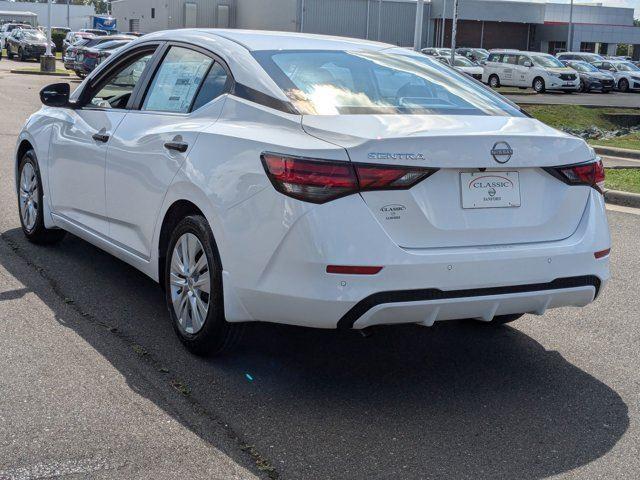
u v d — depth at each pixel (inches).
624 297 234.7
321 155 141.7
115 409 146.2
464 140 146.9
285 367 170.4
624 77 1524.4
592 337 198.7
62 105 226.5
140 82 203.9
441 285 144.7
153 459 129.0
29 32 1800.0
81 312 198.5
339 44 191.3
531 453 137.5
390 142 142.4
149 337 183.5
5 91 926.4
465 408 154.6
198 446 134.2
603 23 2819.9
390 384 164.6
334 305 140.6
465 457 135.1
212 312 162.1
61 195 230.7
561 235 159.5
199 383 159.9
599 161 167.0
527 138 153.4
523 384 167.5
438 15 2241.6
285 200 143.6
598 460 135.9
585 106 969.5
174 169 171.8
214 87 177.2
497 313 154.9
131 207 191.3
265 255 146.9
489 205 151.6
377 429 144.1
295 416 147.6
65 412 143.9
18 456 127.9
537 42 2512.3
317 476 126.6
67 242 264.7
